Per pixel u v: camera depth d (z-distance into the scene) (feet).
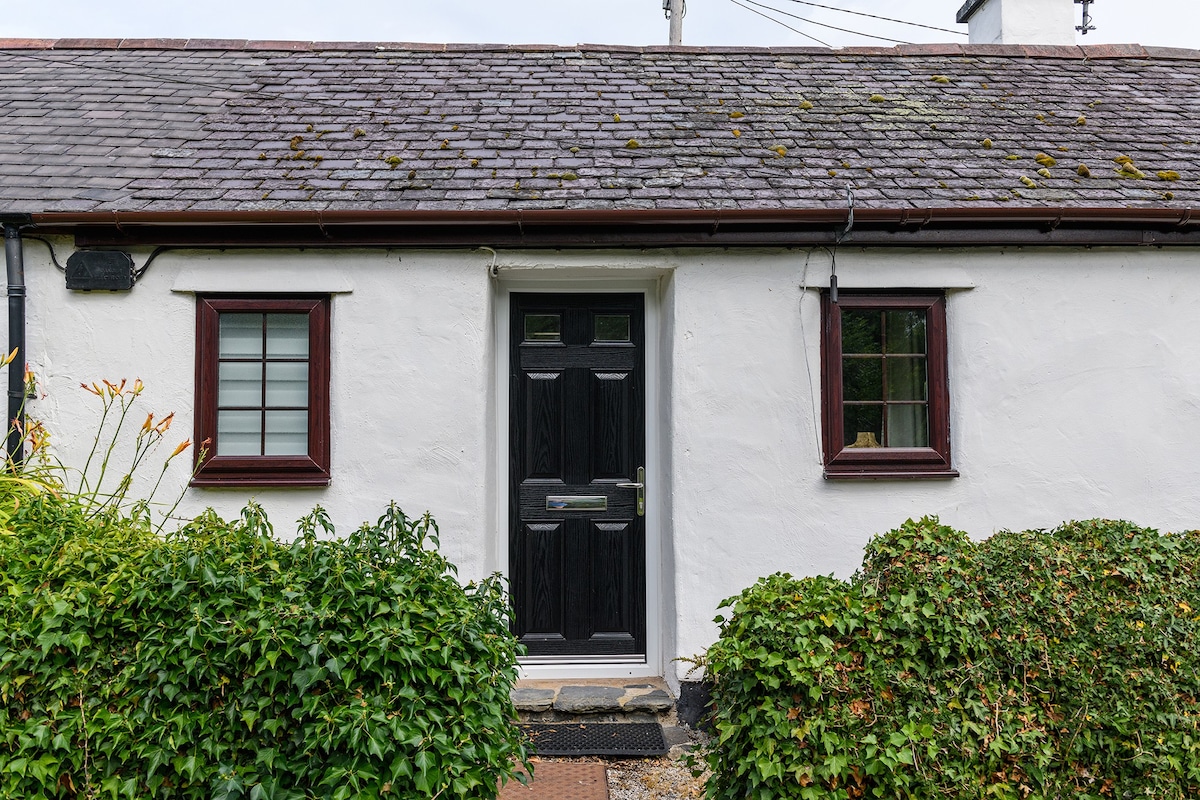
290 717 8.34
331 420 14.83
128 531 10.19
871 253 15.17
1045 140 17.83
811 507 14.98
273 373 15.14
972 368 15.20
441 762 8.13
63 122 17.78
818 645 8.91
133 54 22.25
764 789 8.64
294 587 8.72
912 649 8.97
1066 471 15.17
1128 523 10.89
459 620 9.04
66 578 8.93
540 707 14.58
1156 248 15.43
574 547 16.43
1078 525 10.85
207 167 15.92
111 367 14.67
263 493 14.69
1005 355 15.24
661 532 16.15
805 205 14.75
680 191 15.15
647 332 16.49
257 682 8.23
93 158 16.17
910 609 9.13
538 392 16.53
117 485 14.53
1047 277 15.34
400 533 10.02
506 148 16.72
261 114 18.39
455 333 14.89
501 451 16.38
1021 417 15.20
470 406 14.83
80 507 11.62
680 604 14.82
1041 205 14.93
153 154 16.40
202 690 8.36
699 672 14.61
